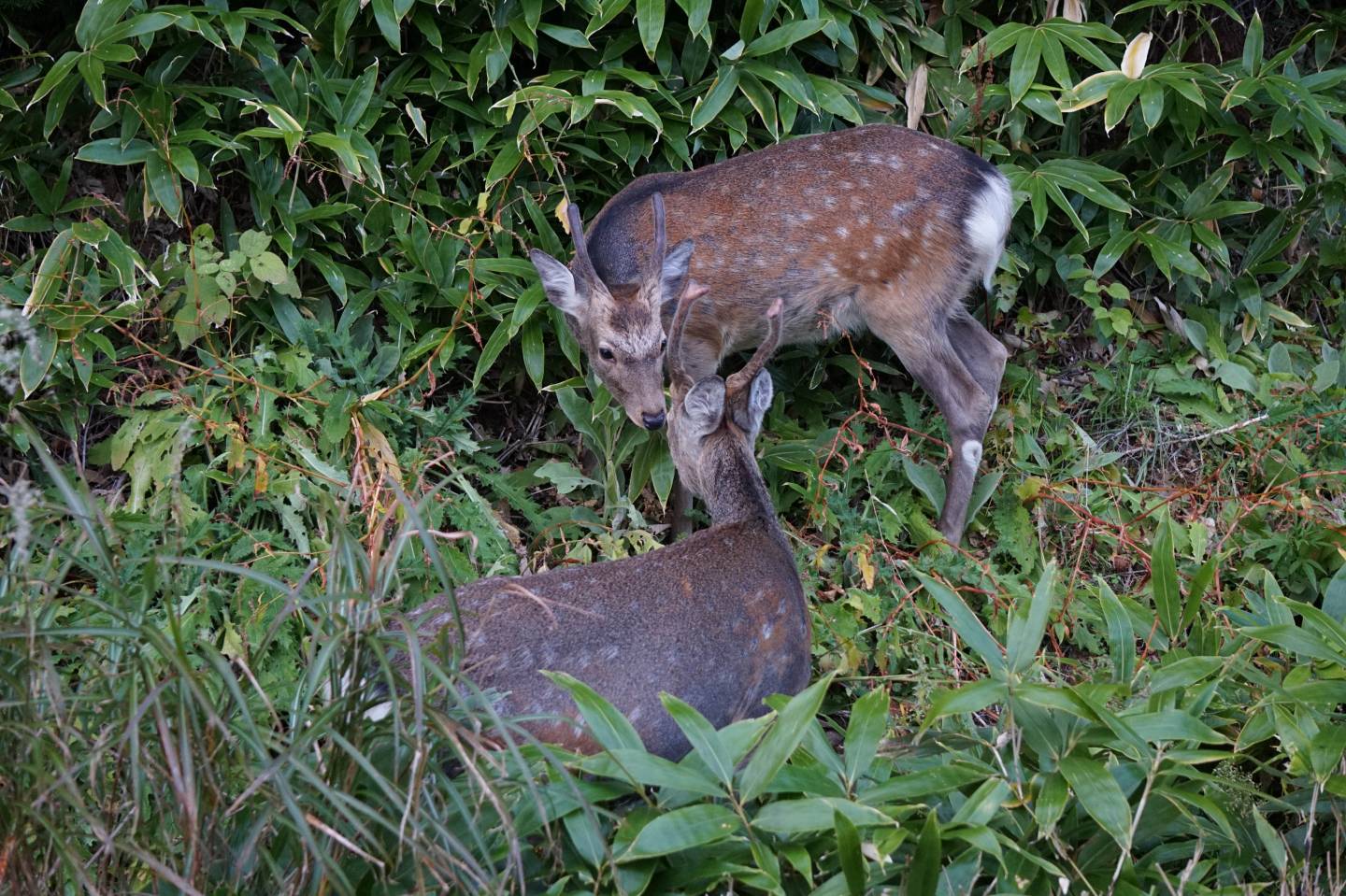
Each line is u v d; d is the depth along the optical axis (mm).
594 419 5582
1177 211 6641
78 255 5188
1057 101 6266
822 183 5707
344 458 5184
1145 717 3387
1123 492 5961
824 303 5824
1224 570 5645
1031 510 5762
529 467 5742
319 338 5445
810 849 3270
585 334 5457
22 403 5129
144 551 4480
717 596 3842
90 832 3006
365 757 2928
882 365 6211
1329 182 6738
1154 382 6461
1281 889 3447
